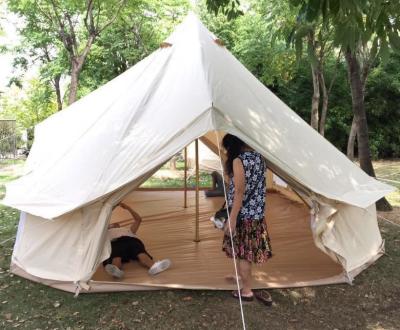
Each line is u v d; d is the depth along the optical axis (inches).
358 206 152.5
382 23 99.2
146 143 148.5
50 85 812.0
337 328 126.9
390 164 579.2
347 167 173.8
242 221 135.0
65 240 149.9
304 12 98.0
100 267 164.9
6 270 169.5
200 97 152.2
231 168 135.0
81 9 412.8
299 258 177.6
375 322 130.8
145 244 192.4
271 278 157.2
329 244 151.2
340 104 634.8
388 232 223.9
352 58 259.1
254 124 152.9
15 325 127.3
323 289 151.9
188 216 239.9
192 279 154.3
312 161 159.8
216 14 179.2
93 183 145.6
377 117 644.1
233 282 152.0
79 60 415.2
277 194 300.7
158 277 155.9
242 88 166.7
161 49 191.6
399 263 178.1
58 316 132.0
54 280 149.5
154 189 315.3
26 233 161.8
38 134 208.7
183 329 125.2
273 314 134.3
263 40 508.4
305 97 638.5
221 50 190.9
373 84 619.5
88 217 145.9
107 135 157.8
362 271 167.9
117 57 698.2
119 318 130.9
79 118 188.4
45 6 423.8
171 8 577.6
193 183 397.1
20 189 164.7
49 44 666.8
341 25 99.2
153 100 163.5
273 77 551.8
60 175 157.3
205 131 143.6
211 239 199.3
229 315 132.9
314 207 152.4
